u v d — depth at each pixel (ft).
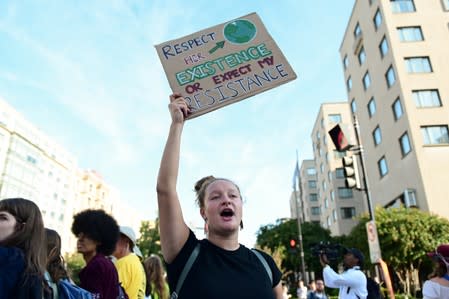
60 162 202.59
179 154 7.66
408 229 64.13
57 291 7.76
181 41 9.37
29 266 6.77
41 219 7.64
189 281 6.81
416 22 88.94
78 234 10.62
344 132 25.48
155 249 162.40
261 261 7.73
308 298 42.96
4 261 6.59
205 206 7.93
